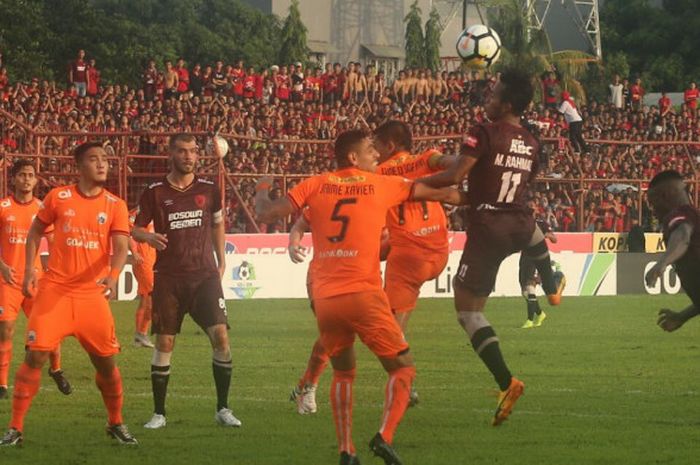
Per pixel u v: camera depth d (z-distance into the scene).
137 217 12.54
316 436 12.09
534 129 40.53
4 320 14.98
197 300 12.59
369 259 10.02
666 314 12.18
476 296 12.09
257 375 17.30
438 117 46.53
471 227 12.12
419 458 10.95
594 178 38.91
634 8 83.06
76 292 11.36
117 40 57.84
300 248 11.47
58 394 15.27
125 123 39.56
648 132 51.69
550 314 29.11
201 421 13.05
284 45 64.25
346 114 45.44
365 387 16.08
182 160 12.57
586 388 15.88
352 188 10.13
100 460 10.85
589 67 67.06
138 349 20.88
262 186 10.62
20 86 40.25
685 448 11.49
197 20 66.62
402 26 75.94
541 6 81.31
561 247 37.06
